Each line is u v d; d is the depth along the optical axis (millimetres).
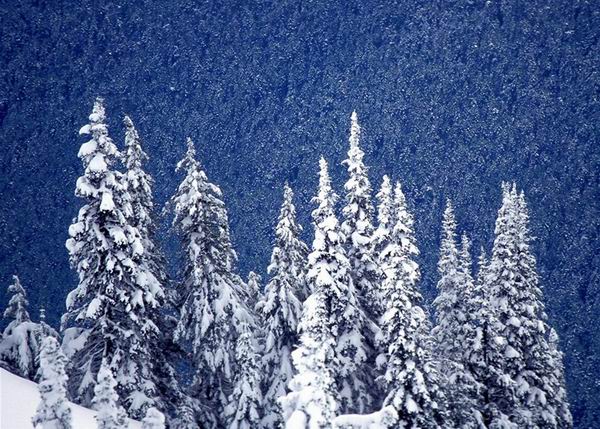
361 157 55344
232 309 55312
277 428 53750
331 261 51250
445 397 44812
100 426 32844
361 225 54156
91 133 49938
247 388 50500
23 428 40125
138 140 55406
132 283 51281
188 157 56031
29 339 55438
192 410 52062
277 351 56281
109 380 33438
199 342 54656
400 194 52656
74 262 50750
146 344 51875
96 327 50875
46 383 32594
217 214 56906
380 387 49750
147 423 33750
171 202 56562
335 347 50500
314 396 30531
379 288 53656
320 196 51750
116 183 49625
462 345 56188
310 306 49531
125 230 50281
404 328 43750
